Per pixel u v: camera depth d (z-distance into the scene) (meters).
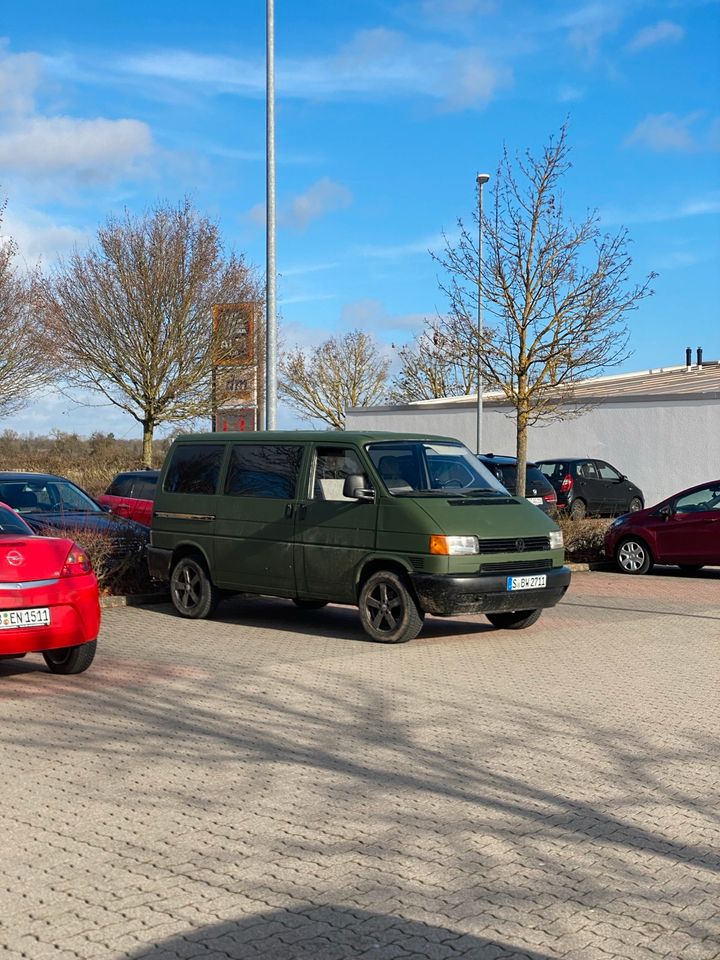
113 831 5.14
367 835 5.10
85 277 33.34
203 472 12.20
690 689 8.40
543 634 11.16
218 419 22.11
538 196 20.00
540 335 20.28
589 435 31.42
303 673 8.95
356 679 8.72
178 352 33.06
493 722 7.33
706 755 6.55
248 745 6.71
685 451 29.66
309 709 7.67
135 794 5.72
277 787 5.86
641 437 30.44
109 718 7.38
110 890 4.43
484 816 5.39
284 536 11.24
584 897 4.38
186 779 6.00
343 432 11.36
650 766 6.32
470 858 4.80
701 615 12.62
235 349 33.34
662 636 11.04
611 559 18.14
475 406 34.53
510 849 4.93
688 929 4.09
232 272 34.16
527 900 4.34
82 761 6.34
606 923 4.14
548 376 21.67
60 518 13.63
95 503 14.71
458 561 10.10
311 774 6.11
